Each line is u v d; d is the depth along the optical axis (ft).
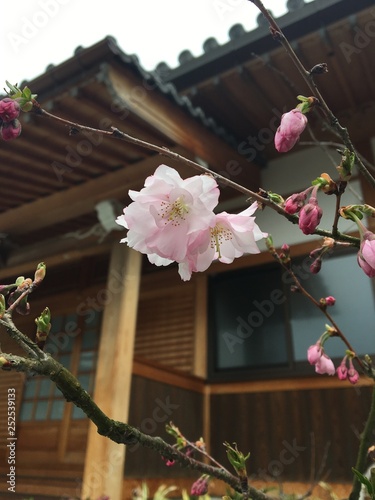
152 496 9.43
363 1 8.43
